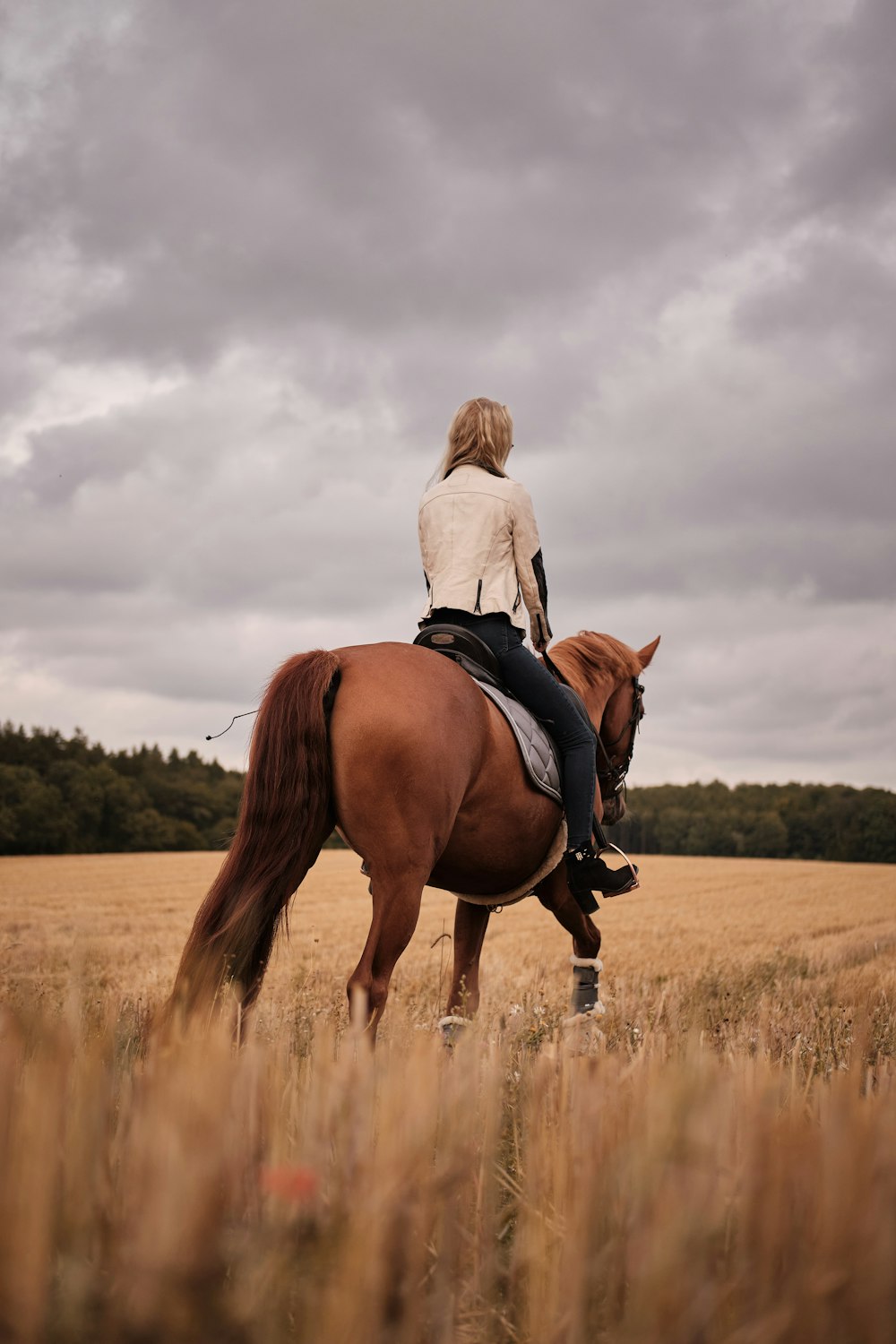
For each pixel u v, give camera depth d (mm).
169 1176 1237
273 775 3375
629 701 5629
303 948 12367
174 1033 1913
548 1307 1443
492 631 4215
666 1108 1501
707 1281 1344
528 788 4082
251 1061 1630
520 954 12258
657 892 27781
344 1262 1260
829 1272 1316
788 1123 1664
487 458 4465
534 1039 3793
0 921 17266
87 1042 1910
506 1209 1846
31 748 81000
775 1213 1411
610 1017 5012
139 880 31781
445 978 7512
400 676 3607
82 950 1898
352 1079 1666
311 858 3453
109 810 75750
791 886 30703
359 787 3447
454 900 24391
